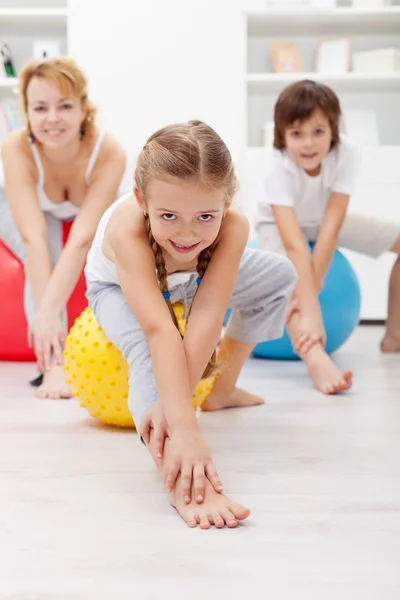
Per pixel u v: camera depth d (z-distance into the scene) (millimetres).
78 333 1514
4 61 3580
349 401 1790
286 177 2197
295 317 2035
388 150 3359
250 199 3412
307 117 2119
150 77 3516
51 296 1833
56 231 2191
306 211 2295
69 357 1515
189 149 1072
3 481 1186
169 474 1062
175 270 1332
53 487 1156
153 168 1086
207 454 1072
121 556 892
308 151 2148
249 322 1612
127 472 1232
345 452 1344
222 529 979
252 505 1070
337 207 2201
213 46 3496
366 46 3684
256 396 1760
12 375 2176
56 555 896
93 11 3486
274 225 2277
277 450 1357
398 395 1858
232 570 853
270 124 3531
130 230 1229
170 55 3506
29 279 1974
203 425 1548
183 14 3484
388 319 2600
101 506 1070
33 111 1967
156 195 1088
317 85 2174
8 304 2295
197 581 824
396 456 1317
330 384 1876
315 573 844
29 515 1034
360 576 837
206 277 1217
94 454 1340
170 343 1135
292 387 1977
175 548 916
